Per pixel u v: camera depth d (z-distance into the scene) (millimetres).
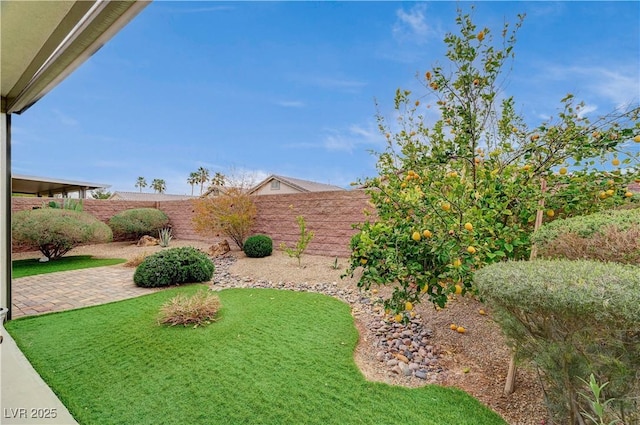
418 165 4059
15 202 9688
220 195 9789
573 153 3164
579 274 1635
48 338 3449
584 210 3236
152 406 2314
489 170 3389
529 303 1663
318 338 3477
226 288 5844
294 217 9398
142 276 5680
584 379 1656
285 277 6641
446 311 4117
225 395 2438
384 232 3197
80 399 2395
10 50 2631
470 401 2395
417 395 2479
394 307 3111
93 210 11750
